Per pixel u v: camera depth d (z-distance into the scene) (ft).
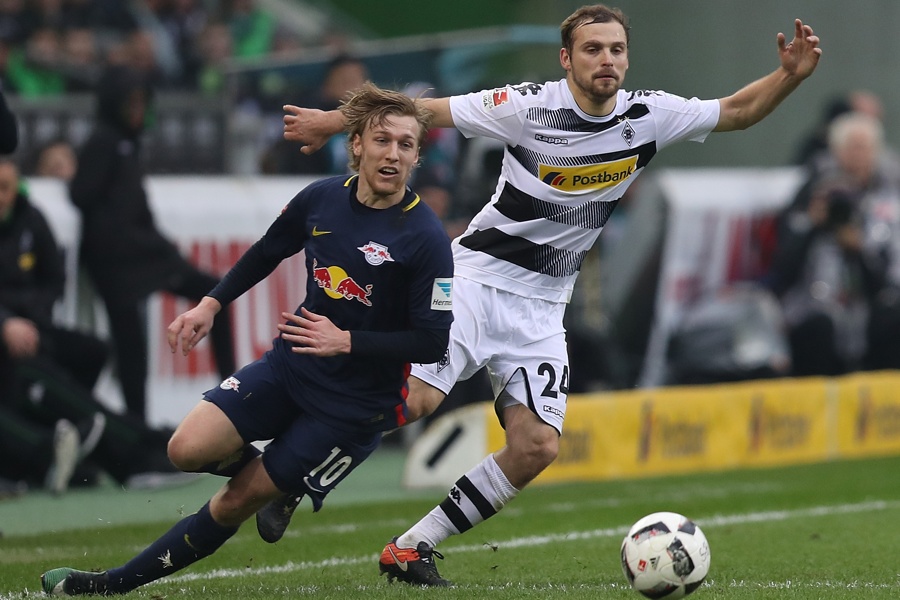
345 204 57.41
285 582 65.87
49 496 104.99
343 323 57.57
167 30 180.65
